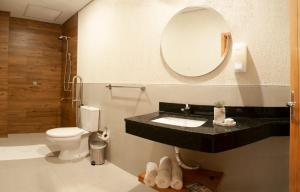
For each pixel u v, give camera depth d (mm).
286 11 1695
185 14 2084
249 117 1777
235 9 1808
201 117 1908
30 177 2525
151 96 2396
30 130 4570
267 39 1724
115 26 2910
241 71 1763
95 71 3369
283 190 1770
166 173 1805
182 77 2113
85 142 3277
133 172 2631
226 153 1867
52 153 3371
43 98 4668
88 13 3566
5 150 3457
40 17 4328
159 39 2309
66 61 4469
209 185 1722
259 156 1790
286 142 1749
